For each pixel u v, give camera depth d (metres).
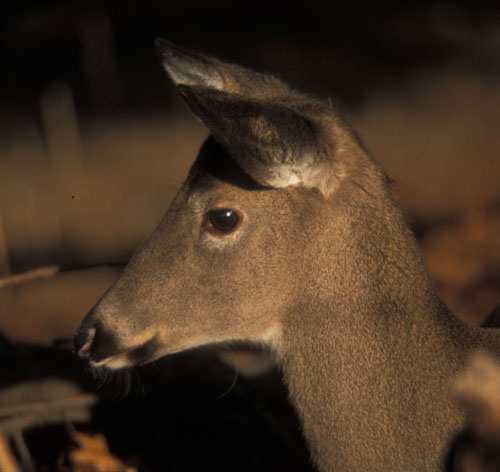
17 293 18.47
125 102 35.41
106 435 11.43
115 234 21.94
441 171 21.06
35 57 39.19
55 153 29.38
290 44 38.88
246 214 8.87
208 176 8.89
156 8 42.19
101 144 30.28
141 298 9.08
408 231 9.21
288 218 8.88
